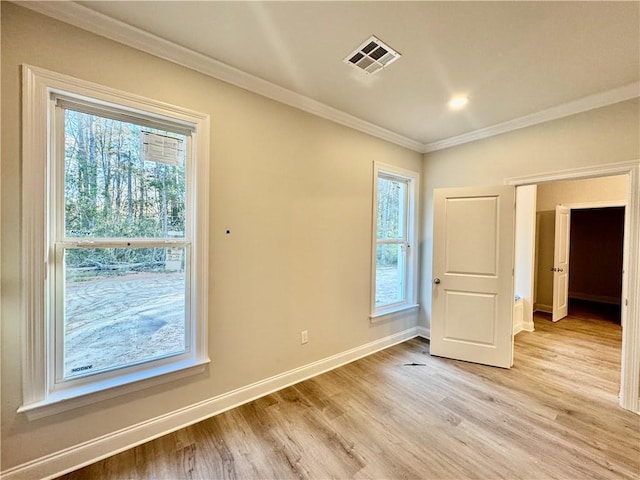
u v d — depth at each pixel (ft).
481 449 5.73
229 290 7.01
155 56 5.88
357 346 10.05
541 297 16.74
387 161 10.75
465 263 10.03
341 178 9.35
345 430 6.27
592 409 7.07
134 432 5.78
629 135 7.37
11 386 4.71
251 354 7.45
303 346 8.54
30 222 4.80
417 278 12.23
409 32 5.48
